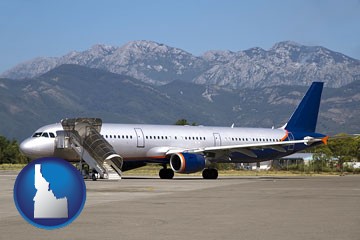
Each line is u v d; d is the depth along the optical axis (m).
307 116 148.00
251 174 185.75
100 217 47.34
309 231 40.16
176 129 129.38
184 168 118.25
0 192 73.94
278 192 77.44
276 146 129.00
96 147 113.06
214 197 67.88
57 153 115.81
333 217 48.31
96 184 94.38
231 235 38.31
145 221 44.97
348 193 76.50
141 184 95.44
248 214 50.03
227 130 137.38
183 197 67.50
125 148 120.81
